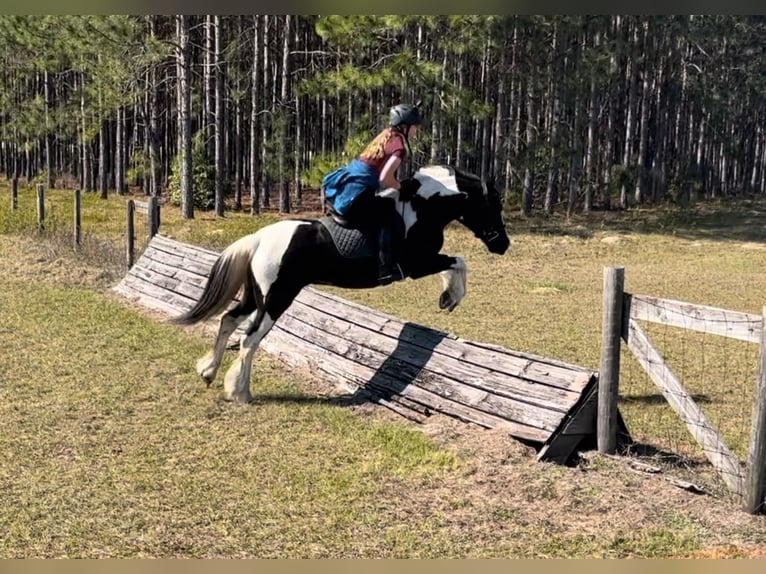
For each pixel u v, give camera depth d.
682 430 6.11
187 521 4.46
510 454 5.30
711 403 6.87
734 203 32.09
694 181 30.14
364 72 19.23
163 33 26.05
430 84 19.52
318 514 4.59
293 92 22.67
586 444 5.41
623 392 7.17
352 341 7.28
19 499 4.67
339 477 5.09
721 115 34.38
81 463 5.23
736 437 5.98
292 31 26.44
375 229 6.31
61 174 35.31
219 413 6.28
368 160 6.23
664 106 31.95
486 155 26.16
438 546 4.22
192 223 20.22
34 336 8.41
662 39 28.89
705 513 4.59
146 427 5.93
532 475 5.05
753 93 36.59
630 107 28.84
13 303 9.88
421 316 10.40
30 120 28.11
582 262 16.30
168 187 27.36
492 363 6.04
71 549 4.13
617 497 4.77
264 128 23.38
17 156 36.19
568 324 10.08
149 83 25.28
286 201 24.50
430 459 5.36
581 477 5.03
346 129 23.41
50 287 10.96
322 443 5.68
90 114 25.64
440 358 6.44
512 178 25.89
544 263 15.96
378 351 6.98
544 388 5.56
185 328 8.96
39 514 4.49
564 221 23.33
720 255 17.75
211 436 5.79
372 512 4.62
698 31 28.34
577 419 5.30
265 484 4.98
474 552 4.16
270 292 6.39
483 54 22.77
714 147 37.31
